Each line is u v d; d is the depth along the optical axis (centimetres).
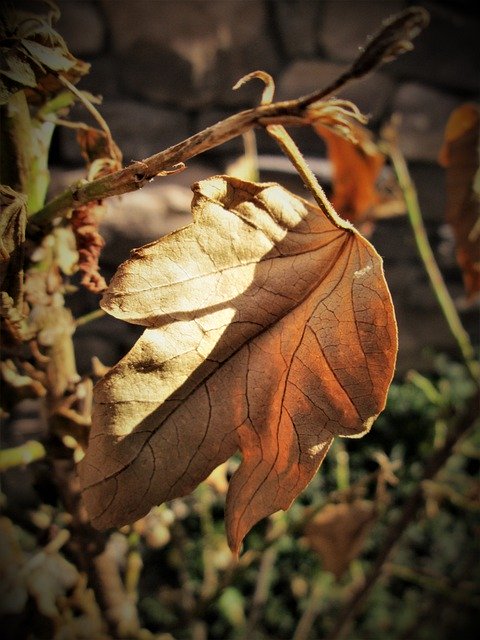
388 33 16
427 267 41
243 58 81
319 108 17
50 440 25
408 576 45
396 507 87
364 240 17
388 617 87
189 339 18
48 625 27
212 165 81
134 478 17
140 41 75
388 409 94
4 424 78
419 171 96
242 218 18
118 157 22
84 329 78
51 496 27
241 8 78
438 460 41
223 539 73
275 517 48
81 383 25
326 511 42
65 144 61
